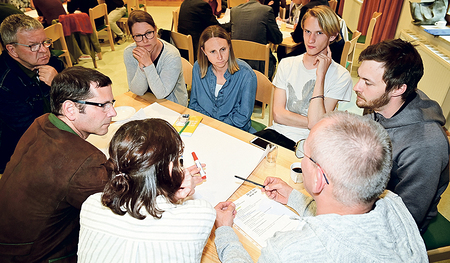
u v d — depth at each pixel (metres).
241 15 2.96
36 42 1.65
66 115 0.97
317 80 1.55
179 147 0.74
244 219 0.98
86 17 3.79
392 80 1.05
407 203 1.08
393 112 1.15
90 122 1.02
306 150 0.69
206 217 0.73
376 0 3.93
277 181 1.09
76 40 4.00
